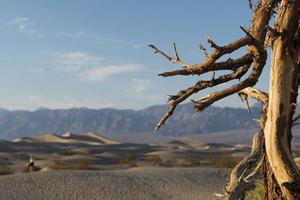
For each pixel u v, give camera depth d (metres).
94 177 35.66
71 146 132.25
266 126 5.20
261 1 5.54
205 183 35.16
